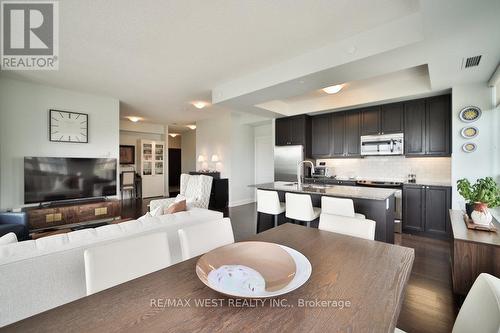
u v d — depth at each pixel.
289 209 3.16
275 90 3.44
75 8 2.04
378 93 4.22
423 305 2.01
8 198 3.70
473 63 2.57
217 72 3.44
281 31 2.39
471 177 3.22
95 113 4.56
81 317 0.79
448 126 3.79
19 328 0.74
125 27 2.31
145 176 7.98
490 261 1.83
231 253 1.28
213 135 7.16
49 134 4.05
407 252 1.35
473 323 0.83
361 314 0.81
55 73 3.47
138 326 0.75
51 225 3.78
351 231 1.76
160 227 1.86
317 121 5.48
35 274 1.30
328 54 2.69
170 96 4.69
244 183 7.09
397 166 4.65
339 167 5.42
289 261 1.19
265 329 0.74
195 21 2.22
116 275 1.14
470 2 1.61
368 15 2.15
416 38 2.12
